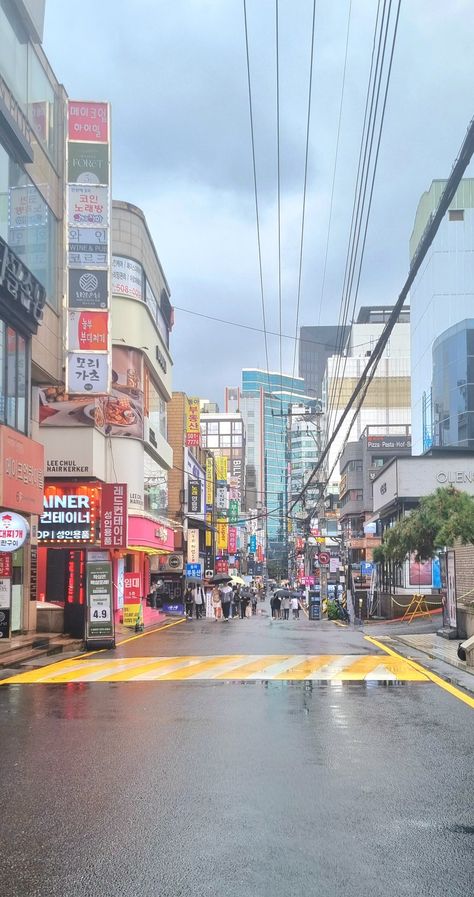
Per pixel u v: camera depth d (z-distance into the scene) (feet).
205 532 203.21
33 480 66.13
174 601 148.15
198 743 25.64
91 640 60.64
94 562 62.13
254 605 187.42
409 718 29.86
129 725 28.76
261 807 18.78
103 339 75.15
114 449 105.29
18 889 14.20
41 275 71.15
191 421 180.65
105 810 18.65
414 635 72.90
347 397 310.04
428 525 73.97
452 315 218.38
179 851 15.96
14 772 22.20
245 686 38.27
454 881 14.48
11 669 47.37
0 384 59.82
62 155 77.30
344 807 18.78
